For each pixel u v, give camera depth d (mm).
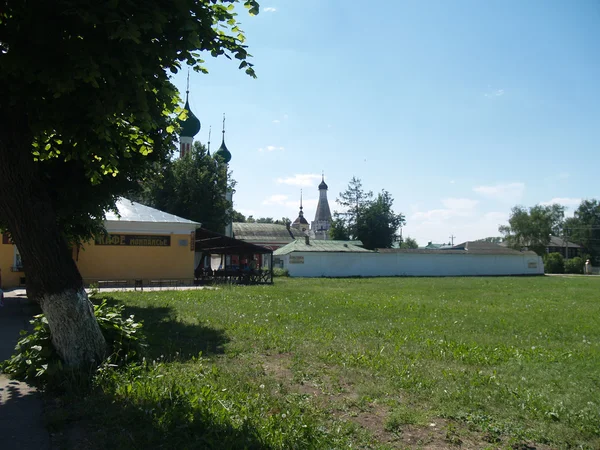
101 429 5191
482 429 5492
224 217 51938
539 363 8969
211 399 5879
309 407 5875
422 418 5719
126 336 7801
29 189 6914
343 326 12953
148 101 7012
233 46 7336
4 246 26891
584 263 79312
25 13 6035
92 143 7418
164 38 6551
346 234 79625
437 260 60594
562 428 5574
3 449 4746
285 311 15977
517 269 65750
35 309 16234
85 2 5770
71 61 5930
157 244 31109
